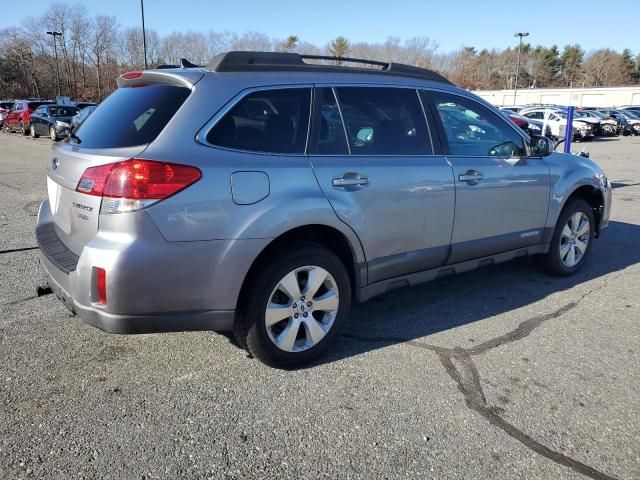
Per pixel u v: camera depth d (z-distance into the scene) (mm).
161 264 2652
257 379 3121
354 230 3295
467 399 2941
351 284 3525
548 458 2467
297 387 3045
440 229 3807
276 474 2336
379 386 3064
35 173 12125
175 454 2447
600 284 4879
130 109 3014
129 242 2596
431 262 3842
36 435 2555
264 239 2904
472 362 3365
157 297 2689
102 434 2576
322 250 3217
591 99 72125
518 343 3645
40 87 75562
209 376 3146
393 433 2633
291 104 3184
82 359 3307
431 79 3994
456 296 4555
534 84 107625
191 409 2807
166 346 3510
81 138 3125
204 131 2830
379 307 4289
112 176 2615
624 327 3922
